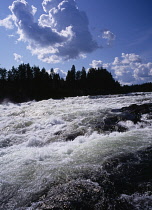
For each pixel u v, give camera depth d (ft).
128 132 23.75
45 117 41.24
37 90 158.30
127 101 61.46
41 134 29.48
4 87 157.28
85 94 160.04
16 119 41.57
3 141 27.25
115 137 21.93
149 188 12.04
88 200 10.98
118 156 16.10
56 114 43.04
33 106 67.21
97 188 12.06
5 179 13.87
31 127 34.30
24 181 13.46
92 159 16.11
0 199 11.83
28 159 17.39
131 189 12.11
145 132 23.06
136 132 23.35
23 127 35.29
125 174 13.61
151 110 36.19
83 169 14.48
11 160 17.66
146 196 11.36
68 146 21.02
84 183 12.59
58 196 11.45
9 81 179.93
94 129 28.30
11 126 36.32
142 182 12.67
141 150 16.97
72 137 26.14
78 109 47.24
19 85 167.12
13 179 13.82
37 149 21.18
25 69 184.85
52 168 15.01
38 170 14.89
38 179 13.56
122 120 31.71
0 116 50.21
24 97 144.46
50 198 11.39
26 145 25.03
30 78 179.32
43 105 66.44
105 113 37.70
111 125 29.55
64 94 159.43
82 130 28.45
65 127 31.35
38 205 10.92
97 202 10.82
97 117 34.78
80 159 16.39
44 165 15.72
